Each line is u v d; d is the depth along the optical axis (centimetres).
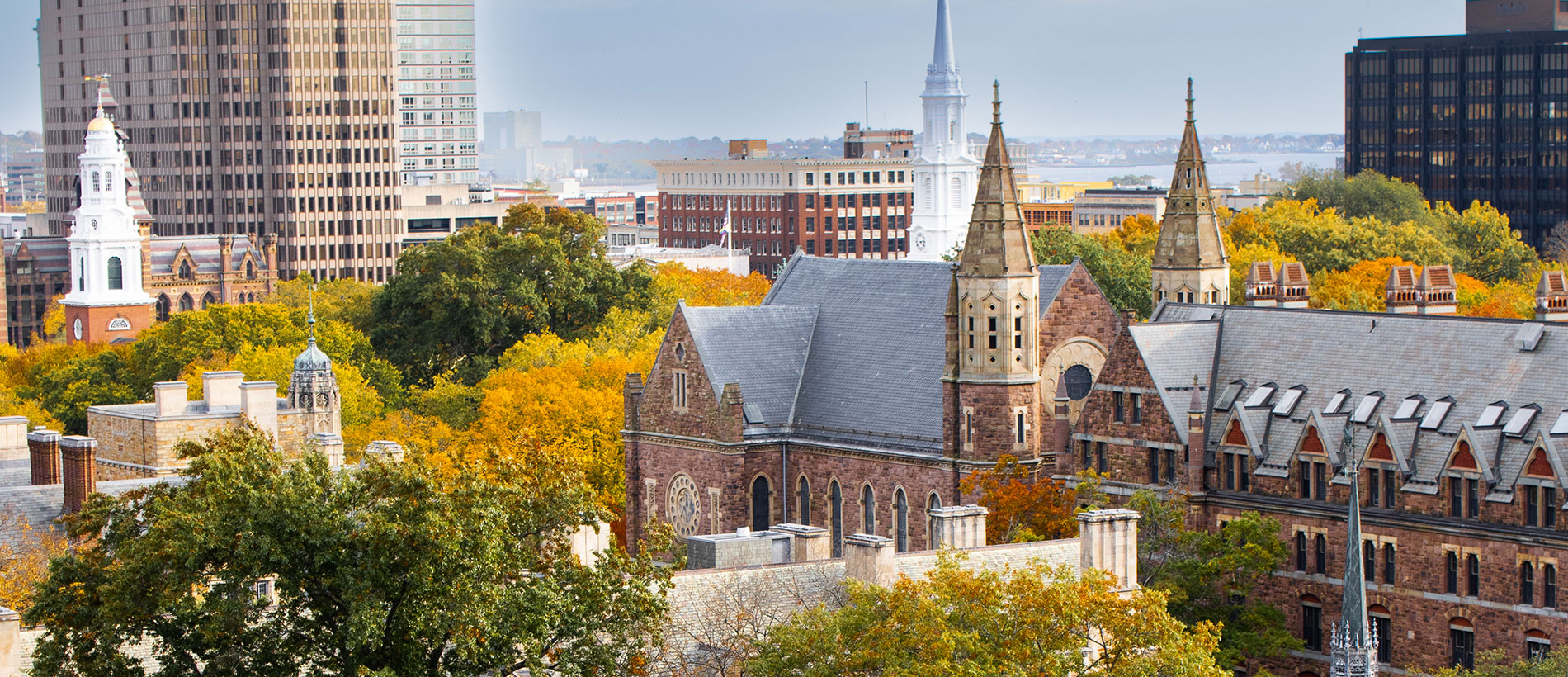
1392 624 17512
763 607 13000
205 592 11238
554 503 11725
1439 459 17388
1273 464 18388
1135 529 14362
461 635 10844
